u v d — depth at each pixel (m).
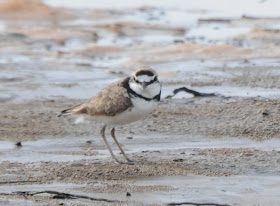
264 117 14.78
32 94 17.28
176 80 18.22
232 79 18.19
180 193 10.77
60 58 20.89
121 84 12.42
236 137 13.73
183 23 25.45
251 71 18.92
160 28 24.72
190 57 20.62
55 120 15.12
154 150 13.06
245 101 16.06
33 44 22.45
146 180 11.39
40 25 25.03
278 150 12.84
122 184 11.19
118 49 21.80
